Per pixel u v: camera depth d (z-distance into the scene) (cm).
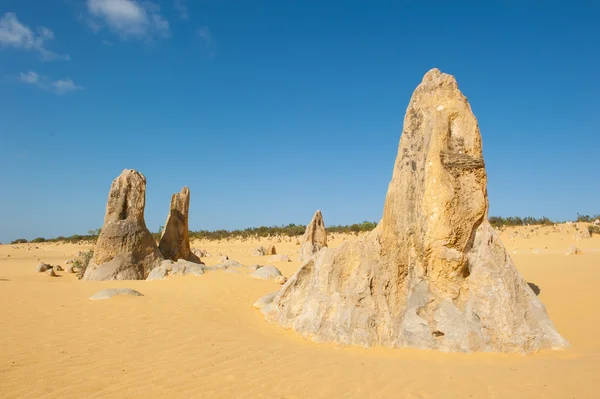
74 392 557
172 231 2364
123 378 612
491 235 873
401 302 867
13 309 1132
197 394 551
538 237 4912
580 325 923
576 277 1605
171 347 784
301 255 2548
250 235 7881
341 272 921
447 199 852
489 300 802
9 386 578
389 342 811
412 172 925
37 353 739
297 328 895
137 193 2036
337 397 539
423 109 957
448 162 883
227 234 8400
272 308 1040
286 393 553
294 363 686
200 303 1269
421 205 881
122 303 1226
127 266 1884
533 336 771
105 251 1900
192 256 2488
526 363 686
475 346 765
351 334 826
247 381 599
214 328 954
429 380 598
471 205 870
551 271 1855
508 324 775
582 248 3694
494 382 584
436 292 842
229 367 664
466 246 863
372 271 895
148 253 1975
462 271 841
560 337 787
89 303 1225
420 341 788
